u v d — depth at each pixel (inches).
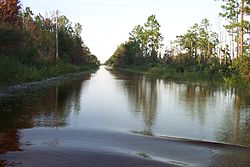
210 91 1157.7
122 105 767.1
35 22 2191.2
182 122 574.2
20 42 1454.2
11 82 1136.2
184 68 2428.6
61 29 2674.7
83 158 355.6
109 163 343.0
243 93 1097.4
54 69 1824.6
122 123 553.6
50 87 1180.5
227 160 363.6
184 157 371.2
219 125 553.6
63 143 411.5
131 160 354.0
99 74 2598.4
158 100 874.8
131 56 4379.9
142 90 1167.6
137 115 635.5
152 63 3294.8
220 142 439.2
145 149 398.0
